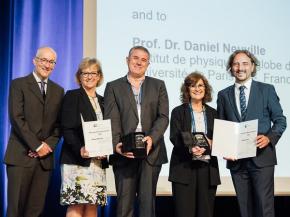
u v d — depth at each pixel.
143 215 3.02
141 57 3.13
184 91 3.30
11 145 3.23
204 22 4.40
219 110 3.44
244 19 4.50
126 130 3.08
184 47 4.32
